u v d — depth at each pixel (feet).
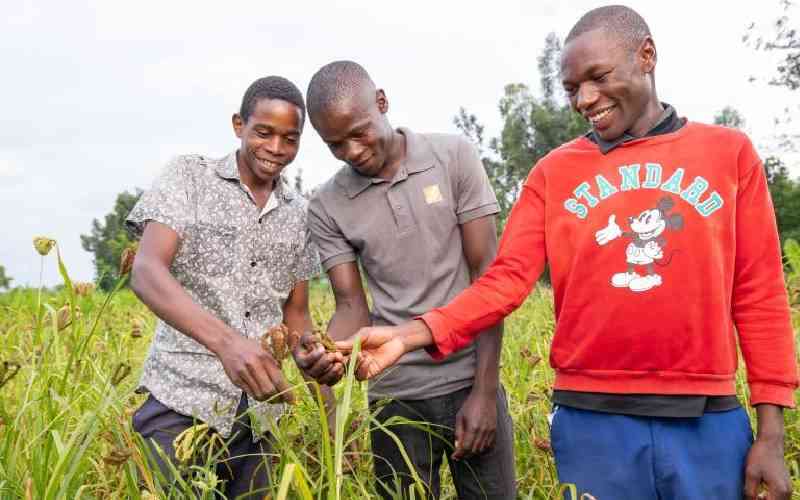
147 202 8.45
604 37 6.80
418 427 8.47
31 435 7.70
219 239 8.64
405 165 8.80
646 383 6.60
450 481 10.78
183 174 8.69
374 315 9.23
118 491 8.04
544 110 149.07
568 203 7.06
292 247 9.21
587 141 7.26
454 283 8.87
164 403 8.36
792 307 14.88
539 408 11.25
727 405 6.54
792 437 10.82
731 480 6.44
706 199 6.61
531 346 15.02
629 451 6.61
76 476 7.29
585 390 6.83
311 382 8.10
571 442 6.91
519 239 7.37
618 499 6.63
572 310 6.91
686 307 6.49
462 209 8.85
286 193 9.27
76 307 8.73
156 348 8.68
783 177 124.67
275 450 8.55
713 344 6.49
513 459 9.05
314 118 8.39
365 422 7.40
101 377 8.30
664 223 6.62
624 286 6.65
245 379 7.28
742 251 6.69
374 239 8.89
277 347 7.16
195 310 7.64
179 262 8.61
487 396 8.48
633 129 6.98
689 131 6.87
